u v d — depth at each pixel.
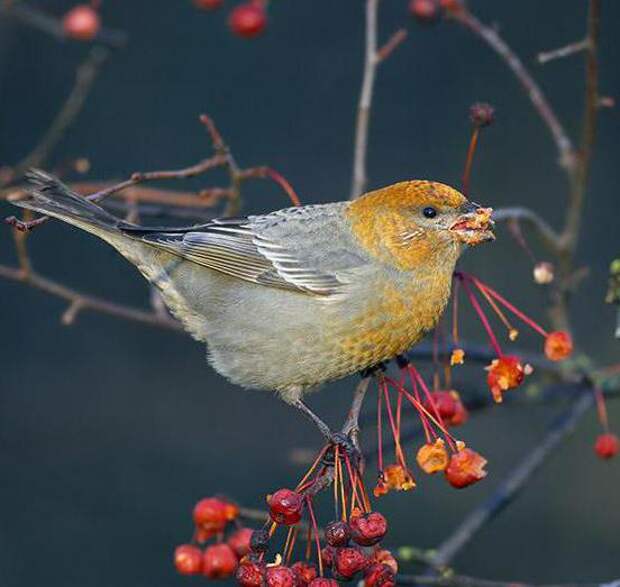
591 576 12.74
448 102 15.52
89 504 13.29
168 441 13.85
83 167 9.87
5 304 14.29
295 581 6.74
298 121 15.40
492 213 8.62
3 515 13.16
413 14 9.39
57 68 15.05
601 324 14.17
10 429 13.83
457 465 7.16
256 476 13.55
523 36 15.64
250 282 8.70
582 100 15.47
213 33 15.66
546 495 13.40
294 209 8.84
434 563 8.65
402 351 8.60
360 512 6.86
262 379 8.81
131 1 15.57
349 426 7.41
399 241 8.34
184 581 12.79
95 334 14.39
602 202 14.87
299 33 15.78
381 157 15.23
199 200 9.16
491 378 7.54
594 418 13.69
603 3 15.59
